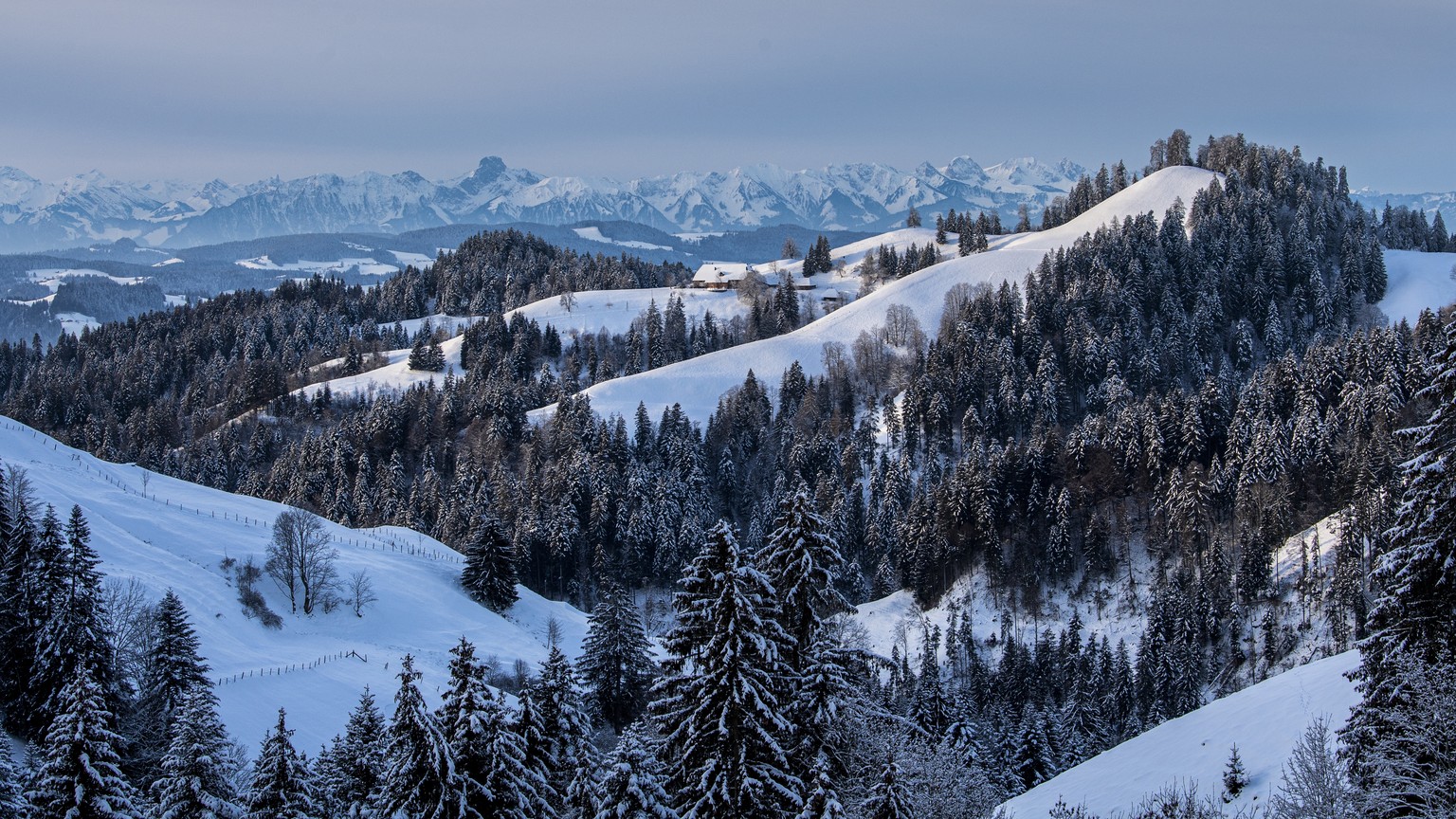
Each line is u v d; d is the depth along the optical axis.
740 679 28.83
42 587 56.72
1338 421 138.38
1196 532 128.88
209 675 74.56
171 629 61.62
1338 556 109.00
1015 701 107.81
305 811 41.47
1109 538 140.50
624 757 31.42
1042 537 143.25
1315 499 130.75
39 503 94.31
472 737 34.56
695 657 30.55
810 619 32.25
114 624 69.44
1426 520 30.73
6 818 38.88
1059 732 85.75
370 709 52.38
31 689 55.91
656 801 31.12
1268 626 113.06
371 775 48.41
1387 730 29.83
